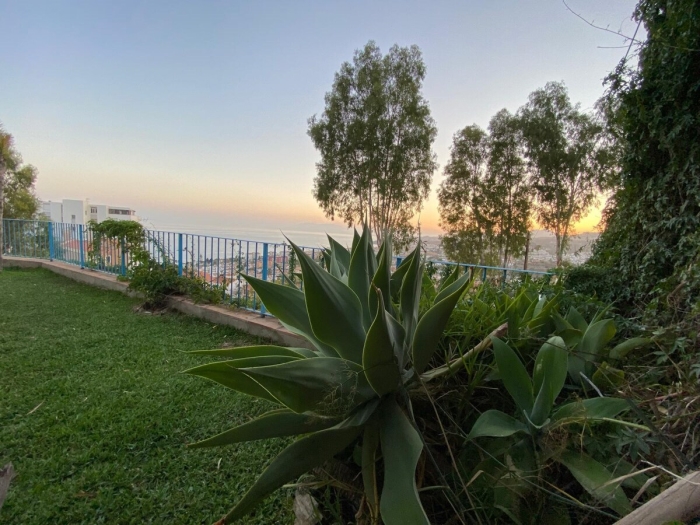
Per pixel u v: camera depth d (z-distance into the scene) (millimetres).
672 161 3164
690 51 2920
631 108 3553
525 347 1539
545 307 1588
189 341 4148
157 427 2357
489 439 1290
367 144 16500
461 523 1096
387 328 1105
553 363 1252
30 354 3559
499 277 3174
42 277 8156
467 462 1255
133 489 1827
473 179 16297
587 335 1488
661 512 725
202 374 1176
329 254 2186
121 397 2752
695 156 3000
